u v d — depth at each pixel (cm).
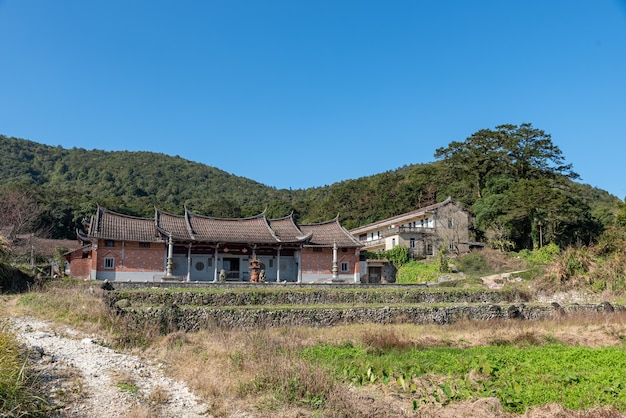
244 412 999
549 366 1437
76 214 6738
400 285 3716
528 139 6844
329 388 1117
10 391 884
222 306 2495
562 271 3562
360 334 1980
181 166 13912
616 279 3359
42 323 1709
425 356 1616
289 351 1522
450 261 5212
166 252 4150
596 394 1155
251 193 12812
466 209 6134
